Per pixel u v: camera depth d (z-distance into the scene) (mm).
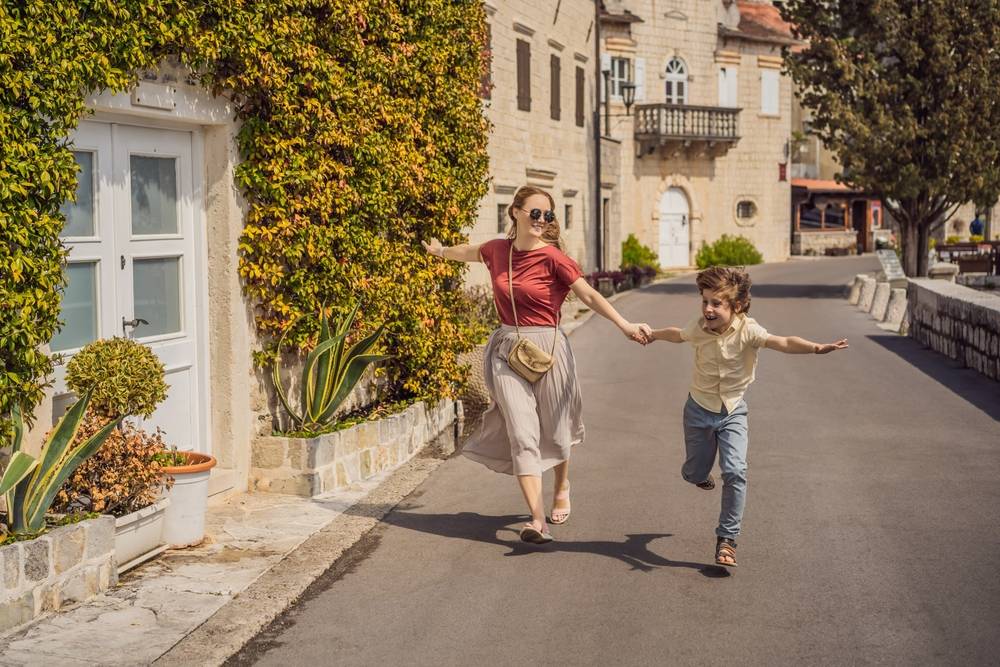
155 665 4840
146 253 7449
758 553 6566
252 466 8211
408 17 10336
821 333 20719
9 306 5746
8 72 5684
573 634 5273
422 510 7750
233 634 5230
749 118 51000
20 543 5324
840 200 60781
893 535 6934
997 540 6809
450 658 4996
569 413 6887
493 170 24156
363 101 9242
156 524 6430
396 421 9391
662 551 6641
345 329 8523
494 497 8133
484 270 22359
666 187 49031
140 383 6297
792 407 12031
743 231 51500
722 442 6285
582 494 8148
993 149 29312
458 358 12062
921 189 29781
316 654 5066
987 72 28781
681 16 48250
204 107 7684
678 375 14859
